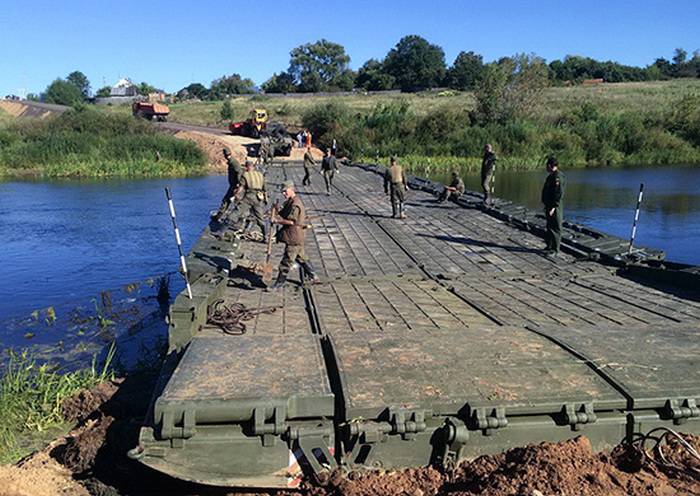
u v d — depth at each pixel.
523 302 9.43
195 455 5.05
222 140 47.81
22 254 18.98
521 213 17.19
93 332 12.14
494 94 55.59
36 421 7.89
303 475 5.18
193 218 25.25
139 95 112.94
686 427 5.42
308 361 5.91
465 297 9.70
